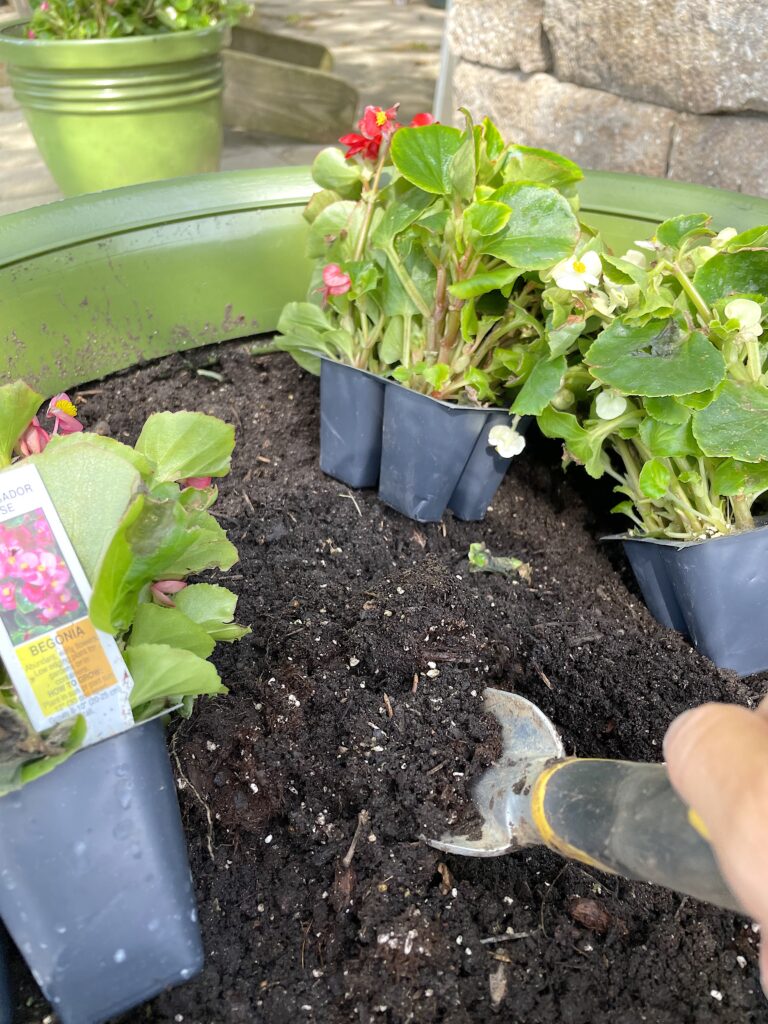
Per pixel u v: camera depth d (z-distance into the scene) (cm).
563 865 33
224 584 42
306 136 115
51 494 26
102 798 26
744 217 50
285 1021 29
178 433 30
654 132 64
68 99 78
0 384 48
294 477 50
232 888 32
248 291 56
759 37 56
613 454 52
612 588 46
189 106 83
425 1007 29
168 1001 29
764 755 18
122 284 51
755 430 36
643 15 61
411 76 145
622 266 39
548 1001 29
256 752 34
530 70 70
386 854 32
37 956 25
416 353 46
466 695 37
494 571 45
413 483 46
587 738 38
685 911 32
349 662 39
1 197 97
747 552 38
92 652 25
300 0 212
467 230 39
